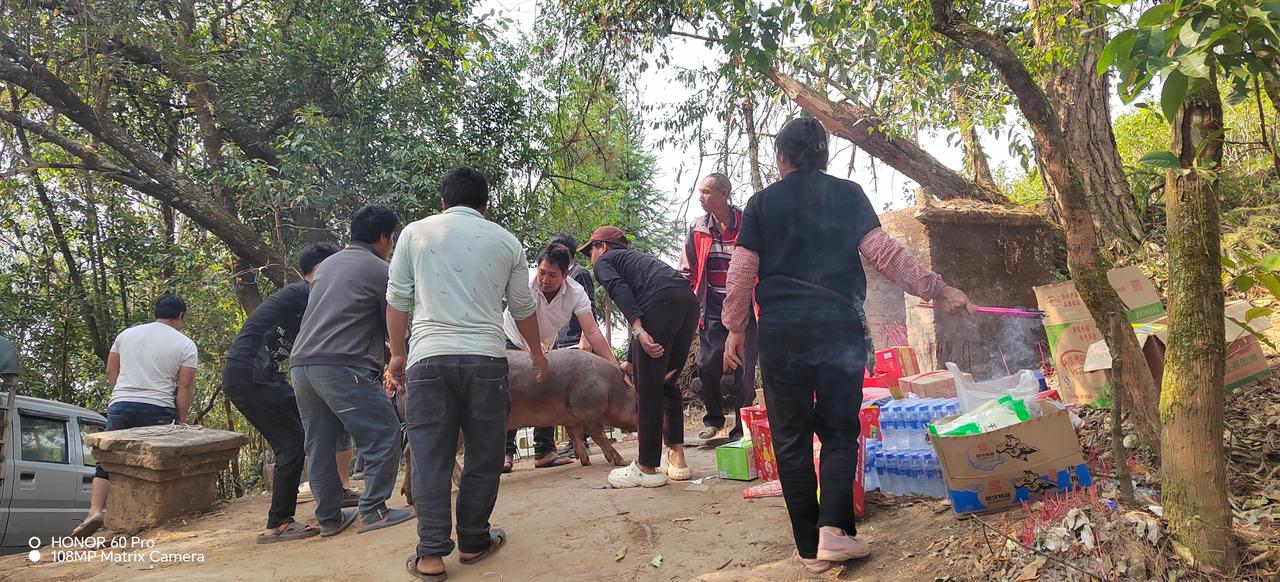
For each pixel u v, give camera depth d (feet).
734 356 9.68
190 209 33.37
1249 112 17.63
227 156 33.06
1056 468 9.30
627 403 15.64
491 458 10.33
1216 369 7.29
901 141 24.32
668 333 13.32
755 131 30.71
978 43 9.63
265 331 13.37
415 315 10.25
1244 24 5.80
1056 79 22.00
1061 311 12.78
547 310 15.62
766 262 9.08
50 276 43.96
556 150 35.24
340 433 13.01
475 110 36.99
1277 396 10.69
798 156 9.13
